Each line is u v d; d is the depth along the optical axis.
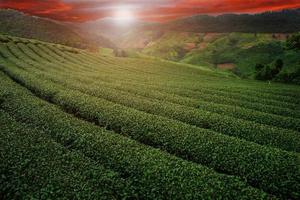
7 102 26.55
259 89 51.47
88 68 73.00
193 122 24.88
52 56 86.44
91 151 16.42
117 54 137.38
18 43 95.75
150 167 13.68
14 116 23.19
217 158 16.36
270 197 11.85
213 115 25.39
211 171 13.96
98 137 17.80
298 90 52.25
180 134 19.23
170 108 27.69
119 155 15.33
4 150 14.62
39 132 18.30
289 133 21.64
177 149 18.28
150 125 20.95
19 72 44.69
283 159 15.65
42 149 15.15
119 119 22.88
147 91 39.09
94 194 10.96
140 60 111.44
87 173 12.91
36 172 12.45
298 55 172.62
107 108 25.50
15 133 17.50
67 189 11.24
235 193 11.76
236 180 13.03
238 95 42.16
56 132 19.33
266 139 20.77
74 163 13.84
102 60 96.88
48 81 38.34
